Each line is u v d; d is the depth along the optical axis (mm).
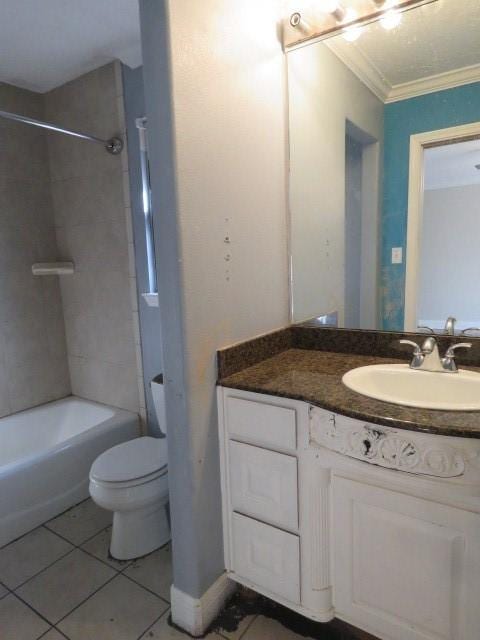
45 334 2453
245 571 1310
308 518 1148
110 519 1880
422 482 933
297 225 1589
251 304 1401
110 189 2129
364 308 1526
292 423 1125
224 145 1226
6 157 2201
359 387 1144
